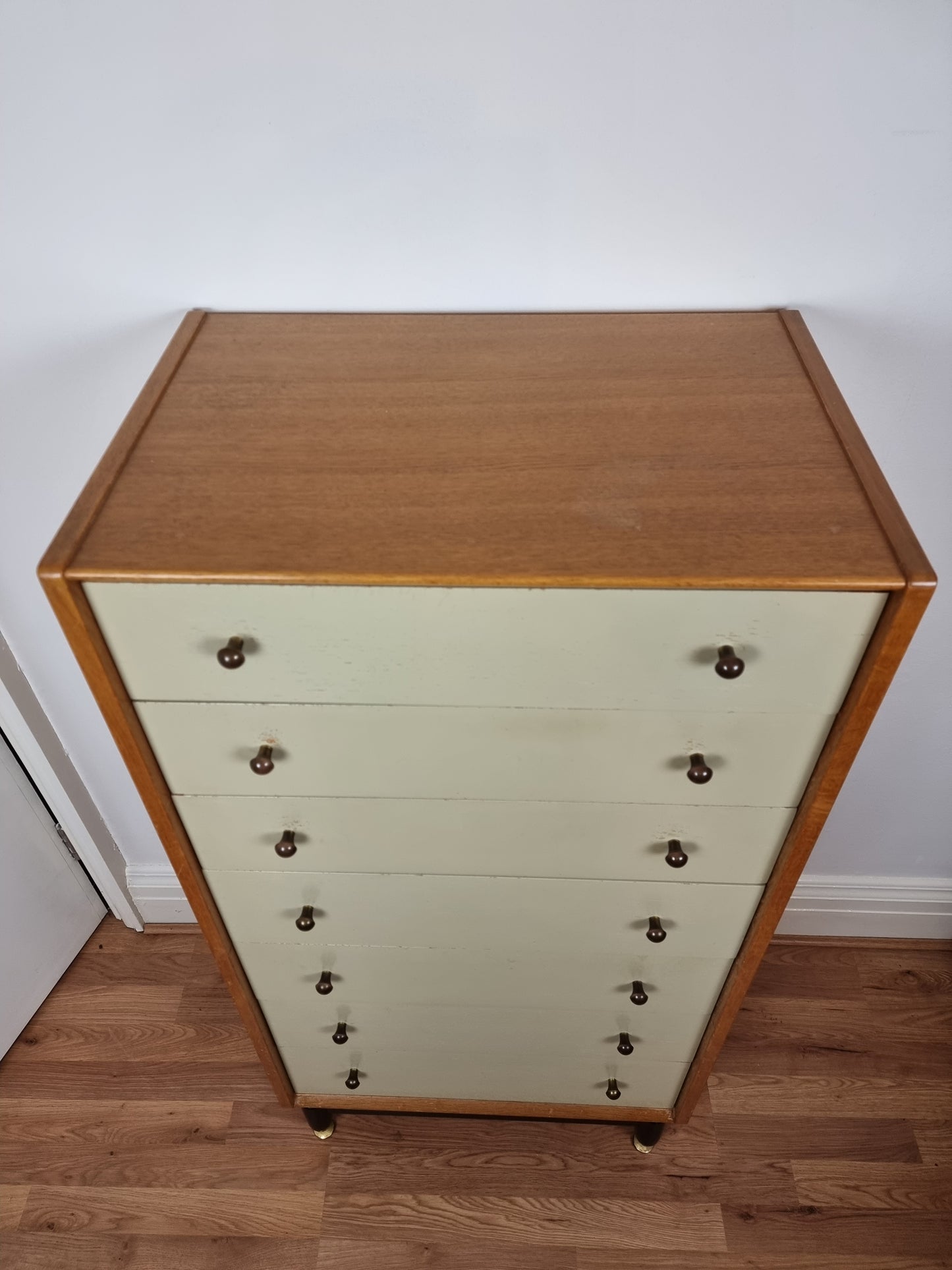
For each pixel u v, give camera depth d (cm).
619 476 75
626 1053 112
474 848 90
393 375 88
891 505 71
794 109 85
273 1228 131
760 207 91
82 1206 133
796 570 65
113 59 84
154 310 99
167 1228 131
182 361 90
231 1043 151
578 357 90
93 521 71
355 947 104
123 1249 129
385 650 72
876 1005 153
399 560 67
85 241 95
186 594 68
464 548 68
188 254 95
